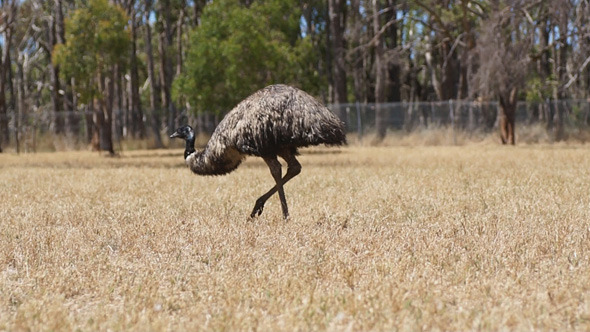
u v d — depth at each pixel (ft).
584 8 120.06
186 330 17.06
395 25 170.81
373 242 26.94
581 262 23.13
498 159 79.36
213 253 25.91
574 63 138.21
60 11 144.87
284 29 124.16
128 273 23.27
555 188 44.19
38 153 137.18
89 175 64.64
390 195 41.96
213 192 45.91
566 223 30.09
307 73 125.18
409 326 16.70
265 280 21.49
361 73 188.03
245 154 32.86
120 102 195.62
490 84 123.65
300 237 28.76
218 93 119.55
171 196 44.24
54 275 22.85
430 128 141.38
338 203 38.81
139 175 63.46
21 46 200.64
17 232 31.17
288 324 17.21
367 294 19.61
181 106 175.63
